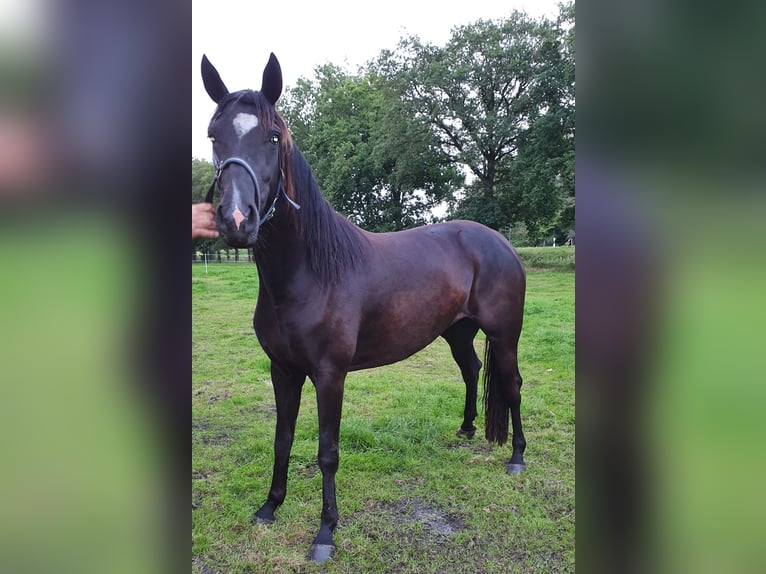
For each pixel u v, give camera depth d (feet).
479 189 63.10
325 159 75.51
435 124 64.34
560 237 70.38
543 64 57.52
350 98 79.92
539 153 55.57
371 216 71.61
